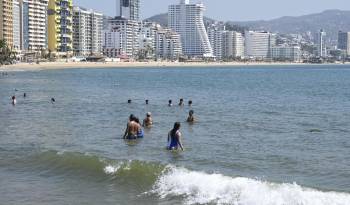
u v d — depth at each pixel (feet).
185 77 534.37
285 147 99.14
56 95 253.44
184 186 66.64
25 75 524.11
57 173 76.59
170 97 248.93
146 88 328.49
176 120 147.54
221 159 85.92
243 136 114.52
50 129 126.62
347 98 243.81
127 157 86.89
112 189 67.92
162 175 71.46
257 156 88.84
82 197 64.80
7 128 128.57
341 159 86.22
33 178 74.38
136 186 68.59
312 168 78.64
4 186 70.44
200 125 135.03
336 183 68.64
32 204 62.34
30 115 161.07
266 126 133.39
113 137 112.16
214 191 63.82
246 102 219.41
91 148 97.19
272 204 58.59
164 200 62.69
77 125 135.33
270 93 283.18
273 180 69.62
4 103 205.57
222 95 266.57
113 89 311.88
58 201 63.36
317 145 101.86
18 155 89.25
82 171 76.89
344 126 133.69
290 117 156.97
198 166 79.77
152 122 140.56
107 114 164.96
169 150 94.99
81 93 270.67
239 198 61.11
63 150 92.53
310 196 59.47
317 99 237.86
